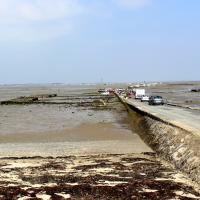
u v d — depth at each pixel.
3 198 24.47
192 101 109.06
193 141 34.66
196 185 27.33
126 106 90.06
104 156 38.72
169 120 49.53
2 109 100.81
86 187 26.77
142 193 25.31
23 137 52.41
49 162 35.66
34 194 25.31
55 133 55.66
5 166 33.94
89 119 73.00
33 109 99.88
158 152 40.19
